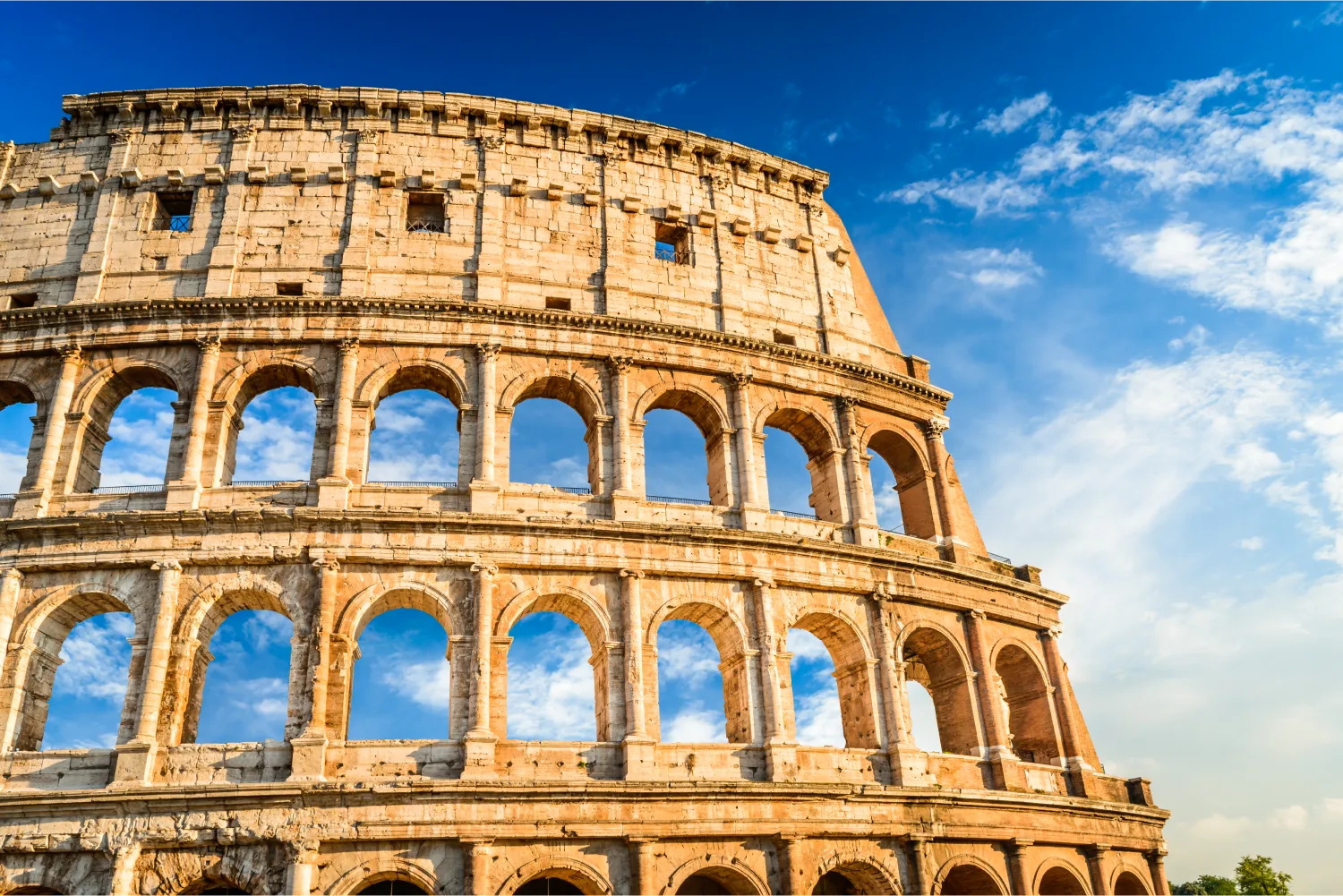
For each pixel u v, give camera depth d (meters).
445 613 47.69
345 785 42.47
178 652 45.59
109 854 41.41
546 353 55.03
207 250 55.78
